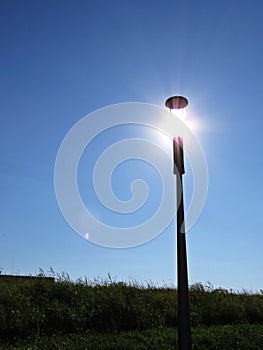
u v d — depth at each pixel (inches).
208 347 419.5
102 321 466.0
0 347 372.2
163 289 617.9
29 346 374.9
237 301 625.9
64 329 439.8
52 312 454.3
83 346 380.2
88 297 513.0
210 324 541.0
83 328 446.6
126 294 550.9
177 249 291.0
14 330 415.5
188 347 275.4
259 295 688.4
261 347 437.1
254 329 497.4
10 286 523.2
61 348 371.9
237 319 569.9
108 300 505.7
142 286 598.2
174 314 521.3
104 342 396.5
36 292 511.5
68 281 547.8
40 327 431.2
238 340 446.0
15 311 442.3
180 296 282.2
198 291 639.1
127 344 394.0
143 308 512.7
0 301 466.9
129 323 474.9
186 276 285.1
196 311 557.9
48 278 549.3
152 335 433.7
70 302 496.7
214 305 585.6
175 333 443.8
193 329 484.1
